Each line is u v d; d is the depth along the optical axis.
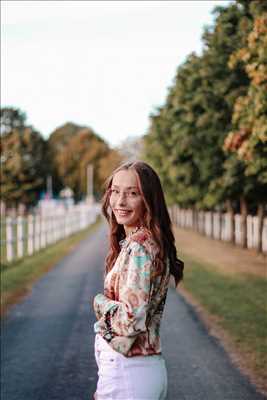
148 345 2.90
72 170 117.75
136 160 3.16
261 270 17.09
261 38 12.57
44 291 14.12
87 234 40.34
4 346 8.74
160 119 38.12
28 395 6.49
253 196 21.31
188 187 28.69
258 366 7.27
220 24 18.84
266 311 10.70
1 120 84.56
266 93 12.45
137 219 3.06
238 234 28.12
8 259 19.69
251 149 13.63
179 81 25.80
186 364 7.50
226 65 19.02
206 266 18.36
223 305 11.46
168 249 3.02
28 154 80.56
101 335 2.89
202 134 22.05
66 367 7.58
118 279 2.91
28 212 80.81
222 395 6.25
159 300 2.94
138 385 2.86
